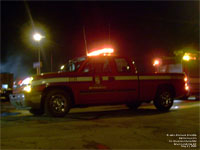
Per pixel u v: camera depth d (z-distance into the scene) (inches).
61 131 225.9
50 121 278.5
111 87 309.3
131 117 299.7
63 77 294.5
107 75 309.7
